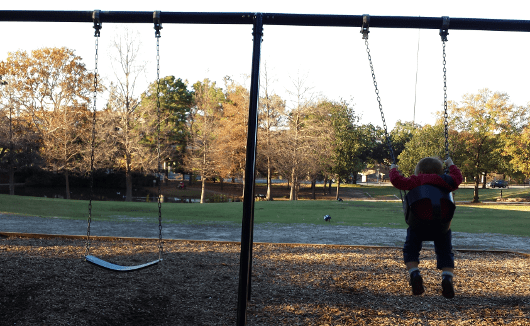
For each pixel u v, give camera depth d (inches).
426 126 1761.8
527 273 287.3
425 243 421.1
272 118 1640.0
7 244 346.0
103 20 212.7
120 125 1542.8
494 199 1878.7
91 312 189.3
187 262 295.1
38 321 177.9
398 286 244.8
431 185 147.5
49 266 259.6
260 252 349.4
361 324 185.6
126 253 324.8
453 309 206.1
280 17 195.2
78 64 1750.7
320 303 211.9
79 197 1771.7
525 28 196.2
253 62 188.5
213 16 199.9
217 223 593.9
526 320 191.9
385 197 2196.1
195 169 1851.6
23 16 214.1
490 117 1734.7
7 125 1567.4
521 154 1581.0
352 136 1886.1
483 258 347.9
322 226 580.4
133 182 2298.2
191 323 184.9
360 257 331.9
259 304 210.2
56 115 1668.3
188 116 2342.5
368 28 199.2
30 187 2150.6
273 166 1696.6
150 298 211.8
